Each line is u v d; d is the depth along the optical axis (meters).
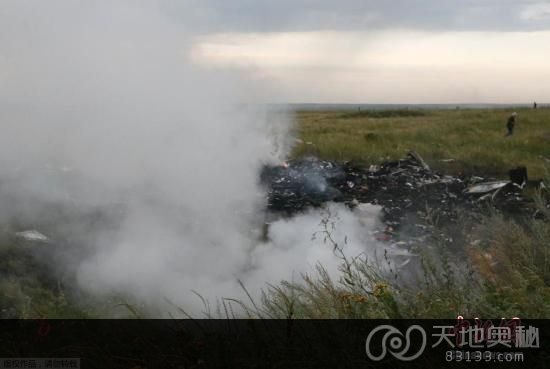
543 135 20.50
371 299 3.65
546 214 5.43
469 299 3.73
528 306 3.57
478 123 26.77
